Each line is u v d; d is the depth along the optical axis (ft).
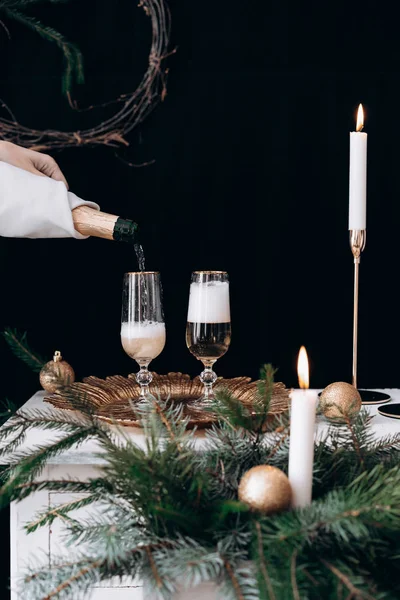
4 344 6.91
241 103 6.86
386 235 6.97
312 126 6.89
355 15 6.84
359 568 2.09
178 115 6.85
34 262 6.91
